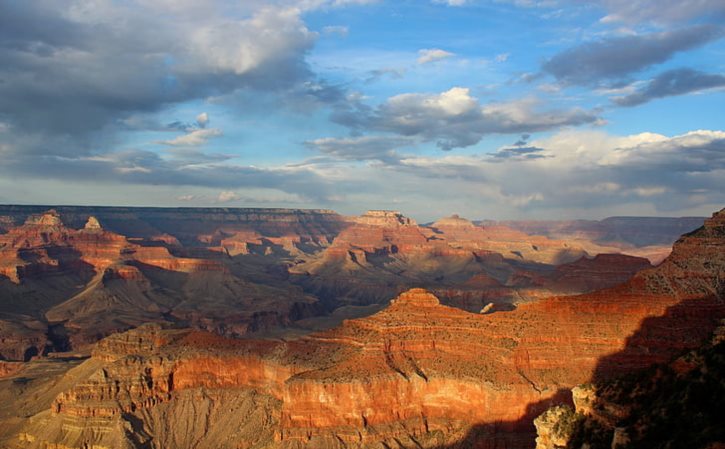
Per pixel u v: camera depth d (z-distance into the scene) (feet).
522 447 455.22
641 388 278.05
